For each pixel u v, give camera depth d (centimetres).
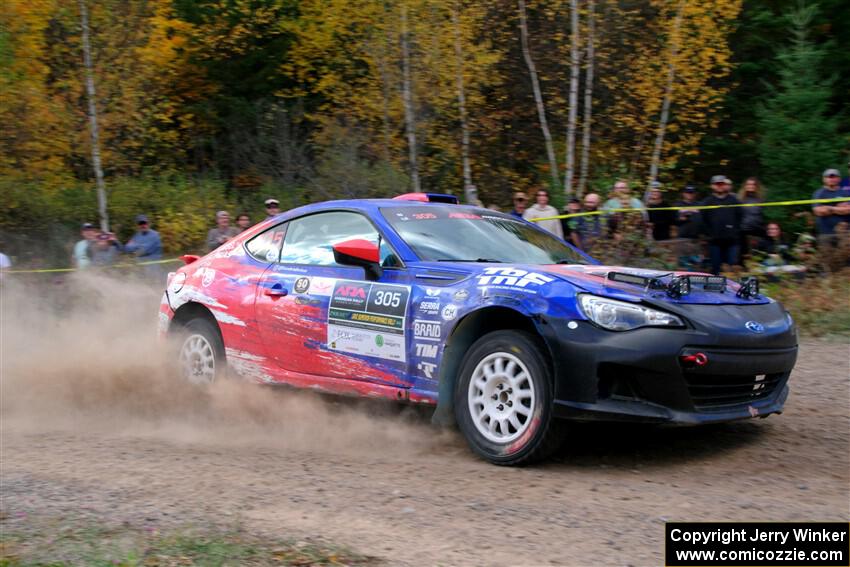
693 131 1977
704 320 473
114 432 637
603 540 374
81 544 383
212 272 671
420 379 529
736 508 412
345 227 600
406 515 412
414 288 536
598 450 520
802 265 1039
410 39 1773
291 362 601
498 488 452
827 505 415
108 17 1697
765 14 1986
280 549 366
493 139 1988
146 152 1883
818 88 1786
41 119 1700
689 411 466
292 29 1959
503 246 584
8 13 1620
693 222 1106
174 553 365
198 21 2088
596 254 1103
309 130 2056
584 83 1952
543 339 473
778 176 1767
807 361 749
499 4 1853
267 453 548
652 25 1792
